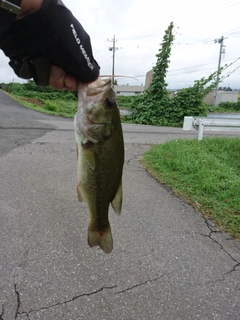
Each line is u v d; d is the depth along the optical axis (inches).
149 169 42.9
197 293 18.2
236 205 30.2
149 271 20.2
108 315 16.3
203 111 130.4
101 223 14.3
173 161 43.4
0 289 17.8
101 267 20.4
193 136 81.9
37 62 9.6
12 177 37.0
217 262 21.4
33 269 19.8
